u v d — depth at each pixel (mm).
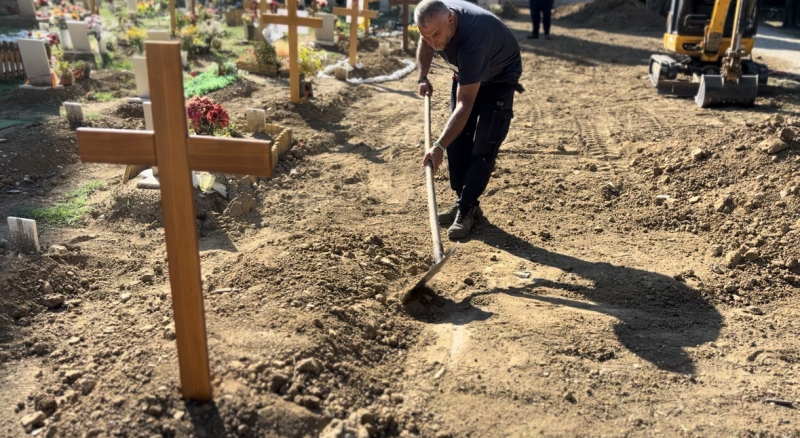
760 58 15508
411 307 4285
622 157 7746
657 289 4703
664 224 5930
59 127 7688
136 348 3453
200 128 6582
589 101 10875
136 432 2824
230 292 3996
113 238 5168
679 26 11578
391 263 4777
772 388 3570
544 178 6984
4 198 5895
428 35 4707
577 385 3488
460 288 4648
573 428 3170
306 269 4305
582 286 4734
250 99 9617
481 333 3943
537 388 3426
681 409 3359
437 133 8633
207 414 2898
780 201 5934
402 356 3719
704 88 10258
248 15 15688
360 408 3160
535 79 12852
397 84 11891
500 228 5809
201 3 21391
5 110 8508
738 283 4863
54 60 10750
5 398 3238
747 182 6391
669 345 3959
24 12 15039
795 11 23031
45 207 5676
